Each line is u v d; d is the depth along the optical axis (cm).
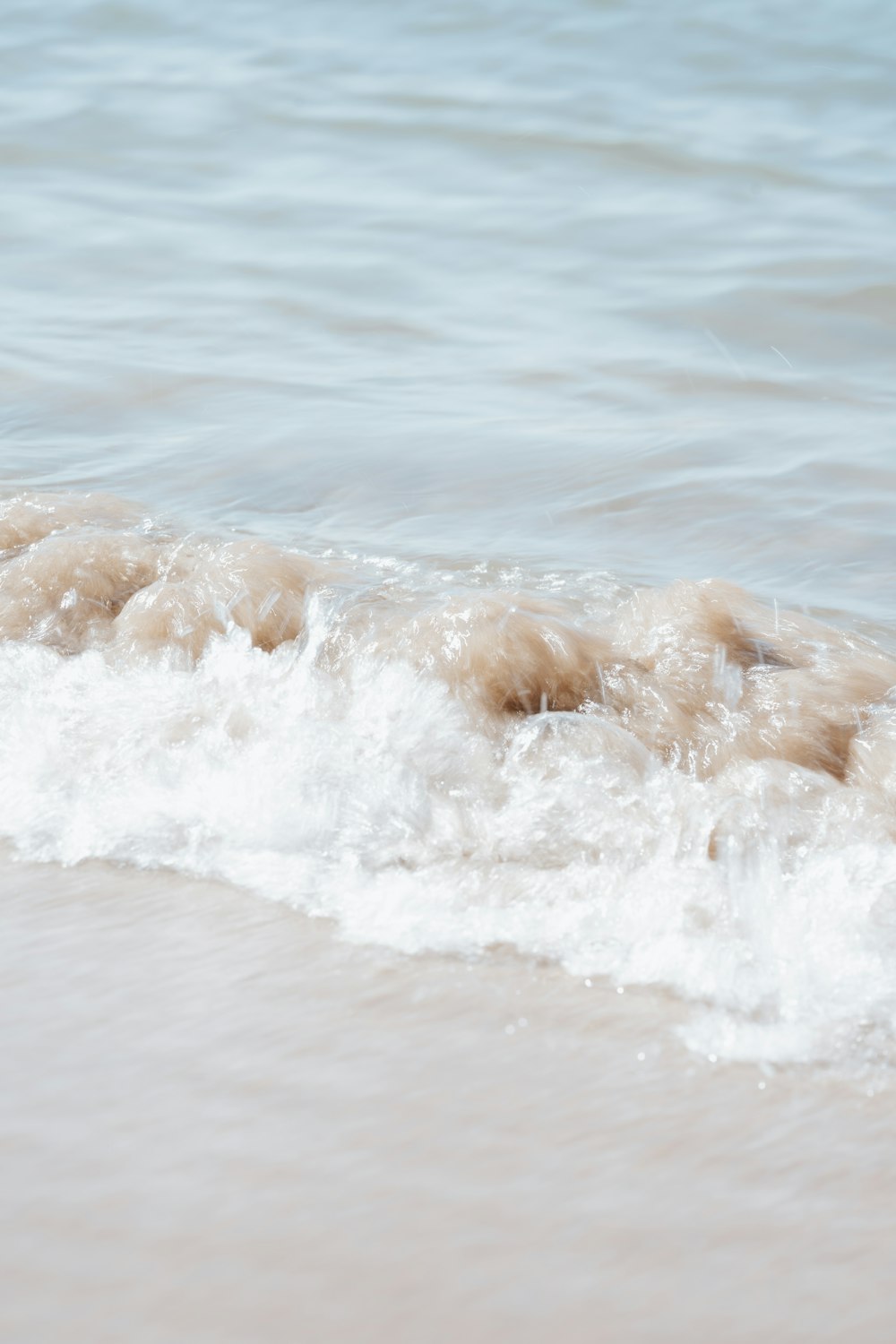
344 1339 250
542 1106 318
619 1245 274
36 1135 305
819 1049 341
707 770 480
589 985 368
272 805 459
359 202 1530
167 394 998
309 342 1126
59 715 519
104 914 407
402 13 2300
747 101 1911
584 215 1487
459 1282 264
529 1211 283
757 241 1391
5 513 727
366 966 378
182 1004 359
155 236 1416
